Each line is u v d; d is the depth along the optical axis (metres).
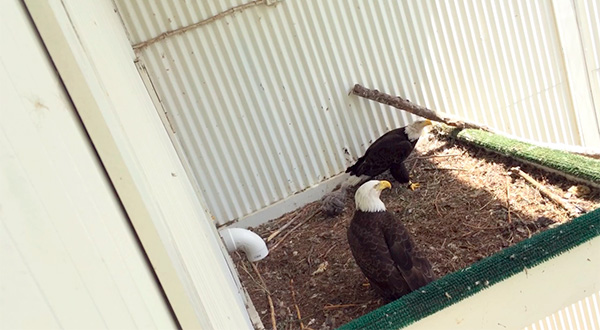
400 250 2.96
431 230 3.70
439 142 4.97
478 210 3.76
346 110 4.86
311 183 4.92
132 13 4.23
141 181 1.04
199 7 4.33
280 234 4.41
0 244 0.49
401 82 4.92
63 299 0.57
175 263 0.96
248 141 4.70
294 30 4.55
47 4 0.80
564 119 5.32
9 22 0.66
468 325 2.68
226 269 2.84
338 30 4.65
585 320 4.14
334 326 3.10
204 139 4.61
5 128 0.55
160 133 2.82
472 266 2.70
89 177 0.77
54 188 0.62
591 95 5.27
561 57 5.16
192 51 4.40
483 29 4.94
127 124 1.34
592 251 2.75
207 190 4.71
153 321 0.81
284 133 4.76
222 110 4.59
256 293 3.63
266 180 4.82
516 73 5.11
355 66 4.78
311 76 4.70
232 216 4.81
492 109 5.15
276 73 4.61
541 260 2.67
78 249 0.63
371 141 5.00
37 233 0.55
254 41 4.49
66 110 0.79
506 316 2.71
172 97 4.46
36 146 0.61
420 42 4.86
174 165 2.74
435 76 4.97
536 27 5.03
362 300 3.26
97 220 0.72
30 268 0.53
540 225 3.36
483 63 5.03
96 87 0.96
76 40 0.98
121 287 0.72
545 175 3.86
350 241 3.16
